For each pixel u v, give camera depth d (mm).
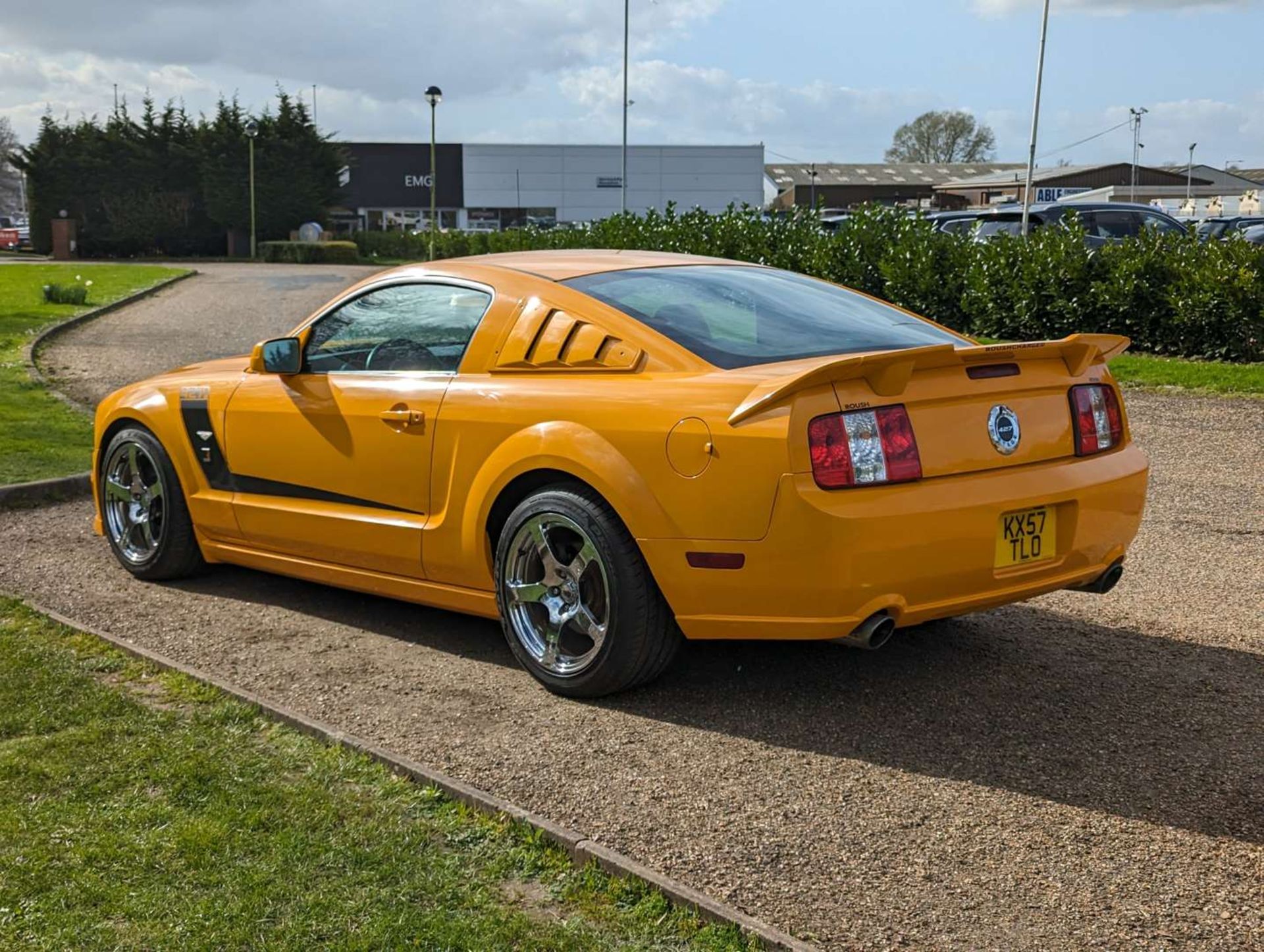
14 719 3916
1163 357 13828
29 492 7344
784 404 3646
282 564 5289
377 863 3008
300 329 5180
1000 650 4695
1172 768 3607
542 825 3160
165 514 5641
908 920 2793
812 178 84312
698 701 4172
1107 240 14883
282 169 55156
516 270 4621
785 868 3029
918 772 3588
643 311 4254
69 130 55250
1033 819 3287
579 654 4254
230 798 3354
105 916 2752
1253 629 4938
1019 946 2689
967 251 15688
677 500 3807
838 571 3605
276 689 4324
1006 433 3932
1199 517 6953
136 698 4160
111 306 22312
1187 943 2699
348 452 4840
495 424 4305
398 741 3836
